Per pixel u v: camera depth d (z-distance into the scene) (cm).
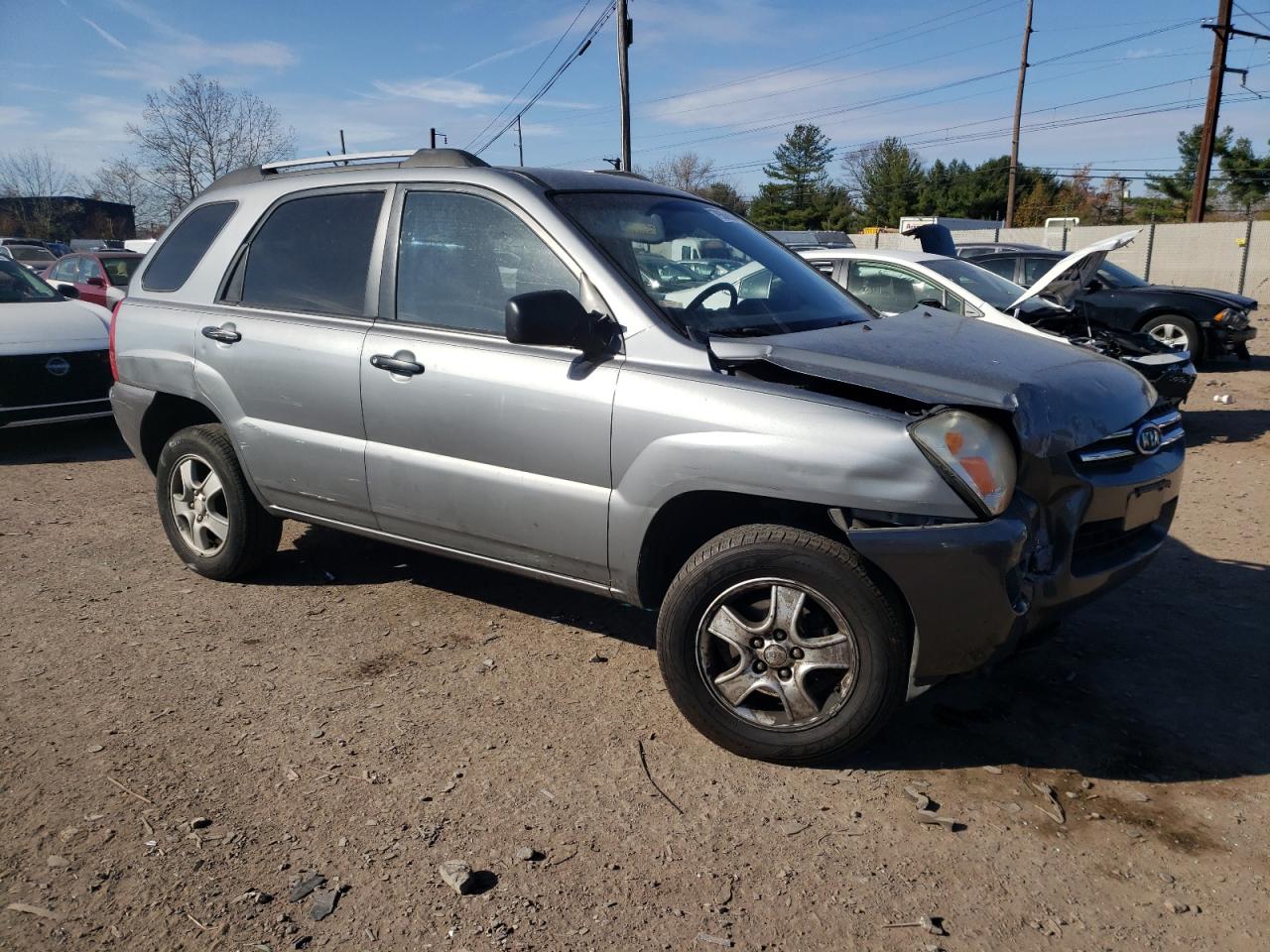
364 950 236
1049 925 248
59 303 849
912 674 302
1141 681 381
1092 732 343
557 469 344
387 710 354
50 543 543
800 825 288
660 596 350
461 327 374
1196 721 351
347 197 418
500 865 268
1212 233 2684
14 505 627
